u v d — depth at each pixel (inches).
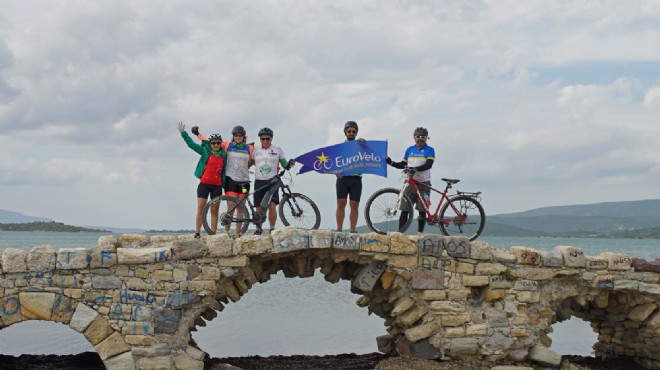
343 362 642.8
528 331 596.1
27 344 783.7
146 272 516.4
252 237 538.6
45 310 496.1
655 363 666.8
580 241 4653.1
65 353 738.8
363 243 560.7
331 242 550.3
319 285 1450.5
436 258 578.2
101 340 505.7
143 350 511.2
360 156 603.5
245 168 583.8
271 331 888.9
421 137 601.0
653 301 631.8
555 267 604.7
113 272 510.9
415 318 584.7
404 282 579.2
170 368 514.9
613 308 664.4
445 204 602.5
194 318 532.7
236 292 561.3
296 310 1066.7
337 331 895.7
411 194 604.4
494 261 590.2
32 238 2928.2
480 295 593.9
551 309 613.3
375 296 615.2
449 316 577.3
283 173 587.8
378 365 578.9
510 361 591.2
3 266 490.0
